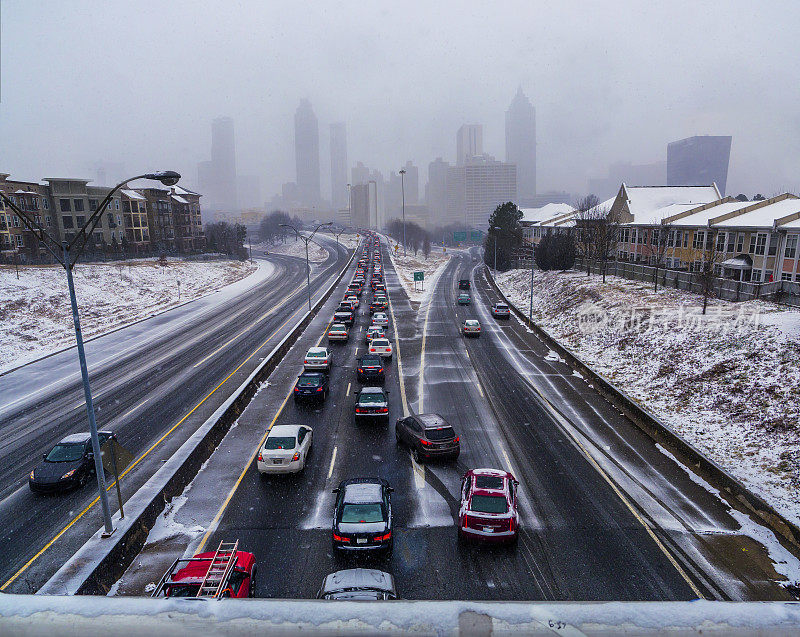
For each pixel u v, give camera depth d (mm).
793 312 29516
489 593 12461
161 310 54844
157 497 16188
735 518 15883
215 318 50656
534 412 24922
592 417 24250
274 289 70750
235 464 19594
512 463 19547
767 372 24094
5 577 13242
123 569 13477
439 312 53500
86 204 81375
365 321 49500
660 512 16203
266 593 12430
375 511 14227
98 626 1415
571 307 46844
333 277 83375
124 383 30641
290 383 29719
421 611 1458
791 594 12406
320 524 15523
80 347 14305
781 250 38188
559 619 1431
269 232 187625
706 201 64625
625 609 1478
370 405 23250
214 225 144375
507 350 37344
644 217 61594
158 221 101625
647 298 41062
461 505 15500
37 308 47969
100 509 16438
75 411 26250
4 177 70438
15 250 70375
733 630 1408
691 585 12750
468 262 119750
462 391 28078
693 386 25797
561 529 15273
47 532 15258
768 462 18641
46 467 18172
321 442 21531
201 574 11211
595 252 63656
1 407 27422
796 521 14992
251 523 15586
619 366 31297
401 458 20000
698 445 20578
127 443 21750
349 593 10727
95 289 58094
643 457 20094
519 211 102875
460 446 21047
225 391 28328
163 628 1401
